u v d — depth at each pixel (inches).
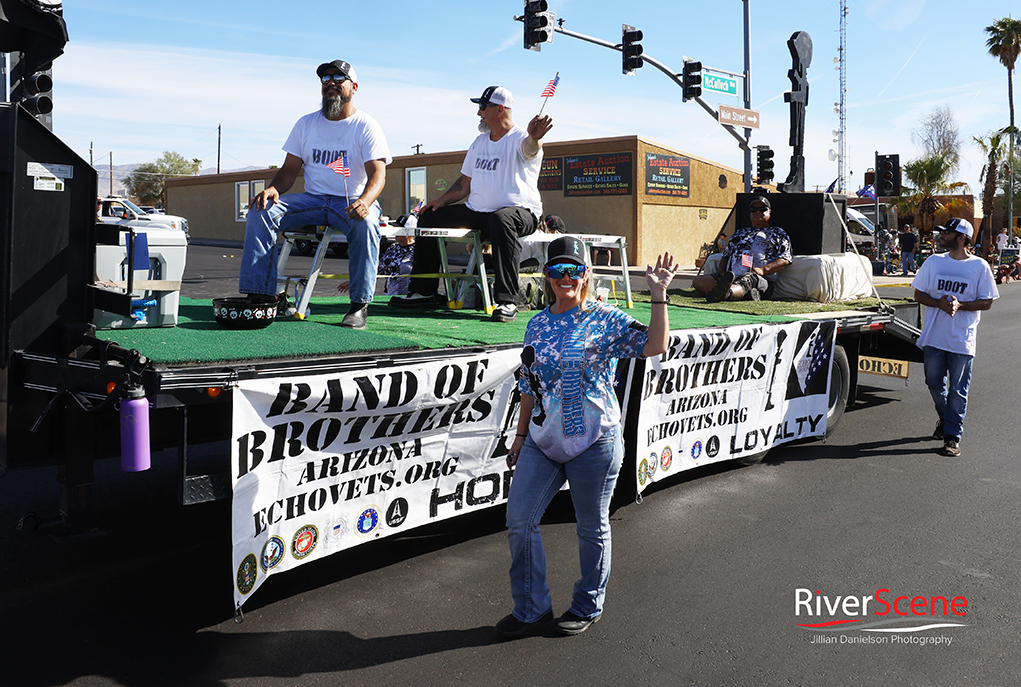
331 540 149.8
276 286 219.6
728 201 1277.1
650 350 132.9
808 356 257.8
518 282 237.5
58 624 140.0
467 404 168.2
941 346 260.1
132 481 219.1
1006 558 177.6
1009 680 128.7
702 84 713.6
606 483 137.5
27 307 143.3
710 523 197.0
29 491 206.4
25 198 141.7
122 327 178.1
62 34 157.2
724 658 133.6
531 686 124.2
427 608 149.7
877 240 1115.9
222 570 164.7
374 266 201.5
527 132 239.8
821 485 229.0
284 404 137.2
